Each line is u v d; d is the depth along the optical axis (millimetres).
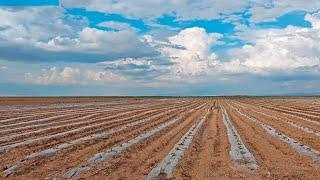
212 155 21953
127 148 24000
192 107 77938
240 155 21625
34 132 30672
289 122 42781
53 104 84188
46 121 41156
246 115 54719
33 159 19969
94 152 22484
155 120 44938
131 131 33531
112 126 37250
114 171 17688
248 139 28734
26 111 56781
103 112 57406
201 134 32375
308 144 26234
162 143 26359
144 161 20156
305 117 50656
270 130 34656
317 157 21219
